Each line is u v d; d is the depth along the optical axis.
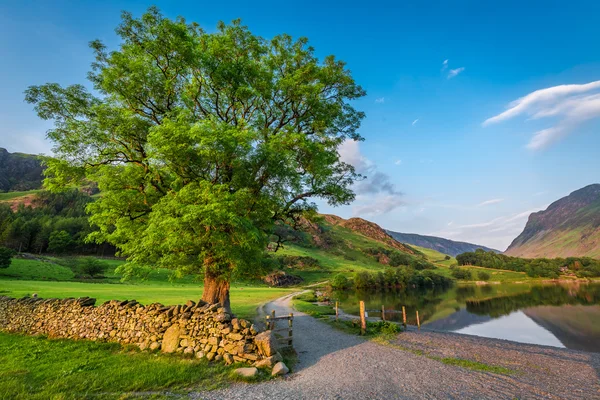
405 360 13.88
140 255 14.40
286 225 22.11
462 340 20.42
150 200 17.16
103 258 121.94
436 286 142.12
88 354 12.55
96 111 15.13
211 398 8.59
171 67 17.66
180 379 9.74
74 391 8.57
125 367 10.74
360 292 100.56
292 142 16.53
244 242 13.52
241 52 18.55
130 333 14.28
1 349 13.62
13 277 71.69
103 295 35.75
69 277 81.44
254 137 14.81
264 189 16.45
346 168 21.23
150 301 32.22
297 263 165.62
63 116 15.33
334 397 9.01
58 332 16.36
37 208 183.12
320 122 19.56
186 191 12.98
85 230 130.12
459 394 9.68
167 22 15.54
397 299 76.00
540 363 14.51
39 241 124.31
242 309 35.09
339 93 21.52
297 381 10.38
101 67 16.91
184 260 15.30
